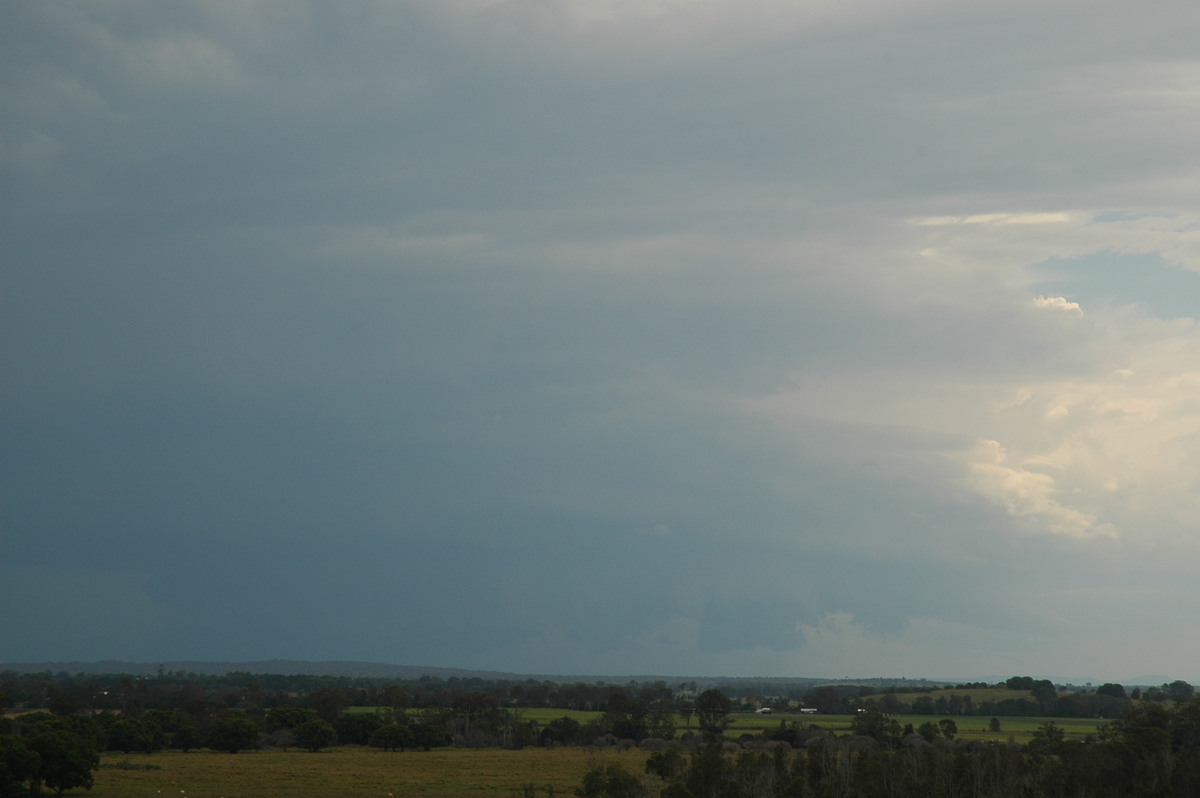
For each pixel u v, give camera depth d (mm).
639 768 172375
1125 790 128625
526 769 172875
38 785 126750
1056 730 192250
